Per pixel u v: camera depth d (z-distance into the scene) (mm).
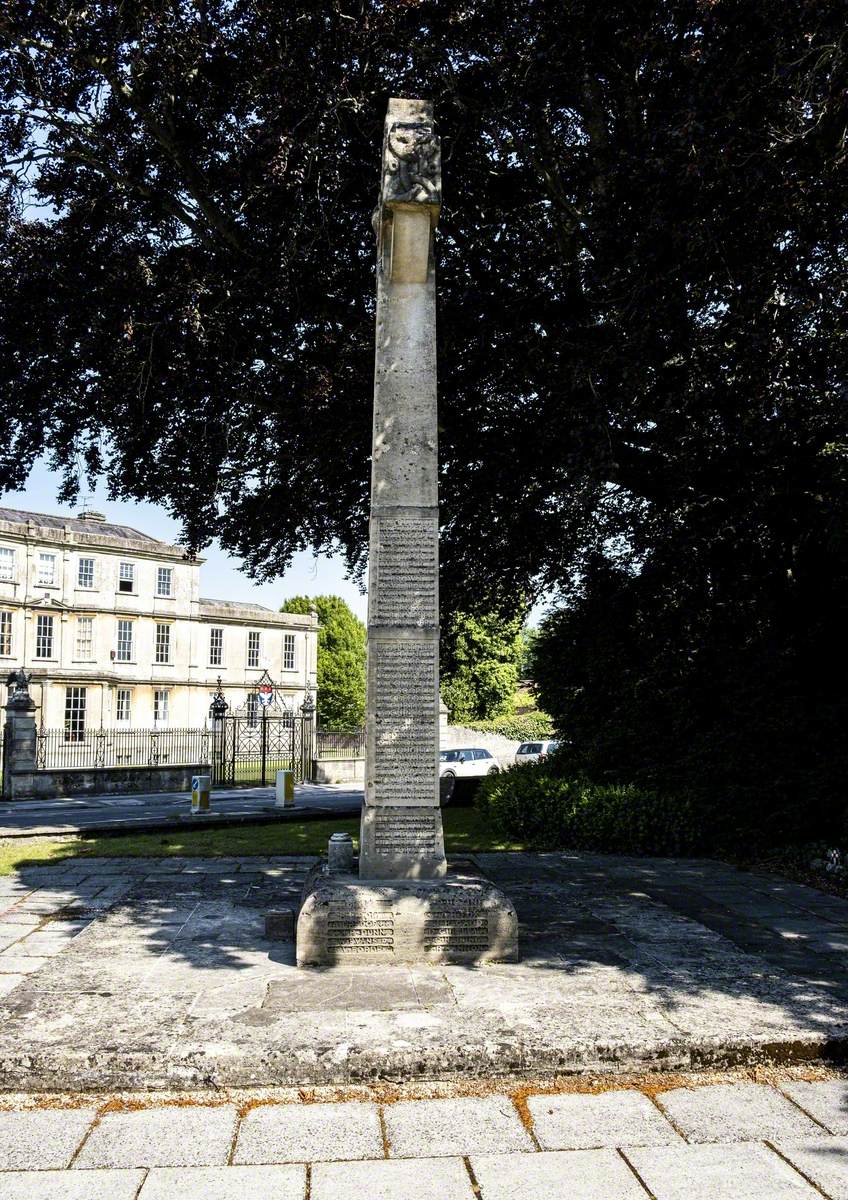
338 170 10469
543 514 13312
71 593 42500
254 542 14656
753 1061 4516
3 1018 4773
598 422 9508
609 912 7676
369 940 5828
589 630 14578
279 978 5516
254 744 36812
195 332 10703
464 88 10312
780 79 8023
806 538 11680
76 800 23375
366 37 9789
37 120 11445
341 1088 4266
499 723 51406
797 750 11820
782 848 11148
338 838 7012
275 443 13164
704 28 8625
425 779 6359
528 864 10453
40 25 10609
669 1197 3355
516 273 10695
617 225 9391
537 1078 4359
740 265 9148
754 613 12875
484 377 11336
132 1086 4215
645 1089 4270
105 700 43000
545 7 9461
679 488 11852
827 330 9422
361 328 11492
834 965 6059
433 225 6691
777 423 10164
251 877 9477
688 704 13156
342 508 13984
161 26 10125
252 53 10297
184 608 47188
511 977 5555
